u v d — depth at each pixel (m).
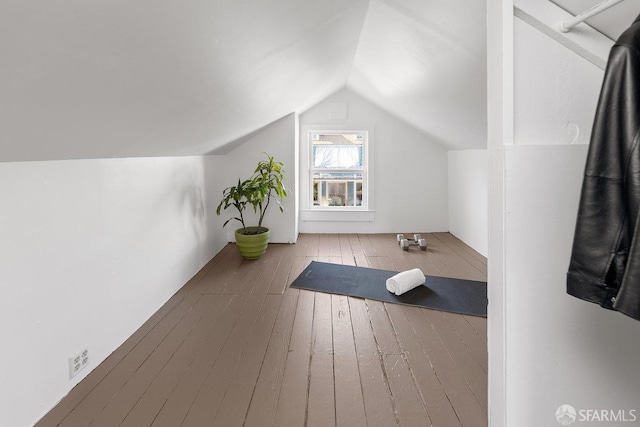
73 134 1.49
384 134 5.18
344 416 1.61
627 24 1.03
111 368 1.97
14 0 0.71
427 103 3.49
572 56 1.13
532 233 1.15
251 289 3.13
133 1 0.93
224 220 4.65
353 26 2.53
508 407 1.19
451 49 2.14
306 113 5.15
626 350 1.18
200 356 2.09
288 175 4.64
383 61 3.13
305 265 3.80
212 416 1.60
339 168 5.32
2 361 1.41
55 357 1.68
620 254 0.78
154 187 2.69
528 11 1.10
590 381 1.19
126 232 2.29
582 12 1.07
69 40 0.92
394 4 2.03
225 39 1.49
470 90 2.55
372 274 3.49
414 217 5.28
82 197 1.87
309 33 2.10
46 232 1.63
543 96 1.14
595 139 0.80
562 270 1.16
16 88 0.97
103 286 2.05
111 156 2.08
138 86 1.40
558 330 1.18
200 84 1.78
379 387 1.81
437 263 3.85
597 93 1.14
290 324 2.48
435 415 1.61
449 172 5.18
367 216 5.27
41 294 1.60
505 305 1.17
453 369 1.96
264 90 2.64
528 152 1.13
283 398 1.72
